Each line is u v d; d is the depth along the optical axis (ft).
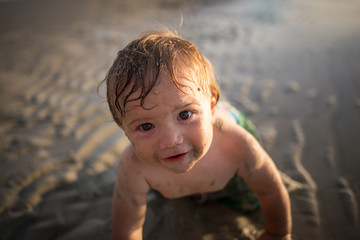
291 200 2.14
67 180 2.54
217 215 2.09
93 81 4.61
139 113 1.15
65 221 2.16
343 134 2.82
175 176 1.56
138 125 1.18
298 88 3.88
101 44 6.64
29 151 2.94
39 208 2.28
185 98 1.14
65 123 3.43
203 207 2.17
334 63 4.51
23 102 4.00
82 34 7.59
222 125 1.54
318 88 3.80
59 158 2.82
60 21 9.30
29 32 8.06
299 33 6.36
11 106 3.90
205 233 1.98
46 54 6.10
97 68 5.18
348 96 3.50
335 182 2.27
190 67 1.19
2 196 2.38
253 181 1.61
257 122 3.21
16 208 2.27
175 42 1.26
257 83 4.17
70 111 3.70
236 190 1.98
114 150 2.90
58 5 12.10
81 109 3.73
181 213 2.13
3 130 3.35
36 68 5.32
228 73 4.63
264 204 1.69
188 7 10.70
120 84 1.16
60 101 3.98
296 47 5.47
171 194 1.68
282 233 1.73
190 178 1.57
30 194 2.39
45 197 2.38
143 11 10.25
